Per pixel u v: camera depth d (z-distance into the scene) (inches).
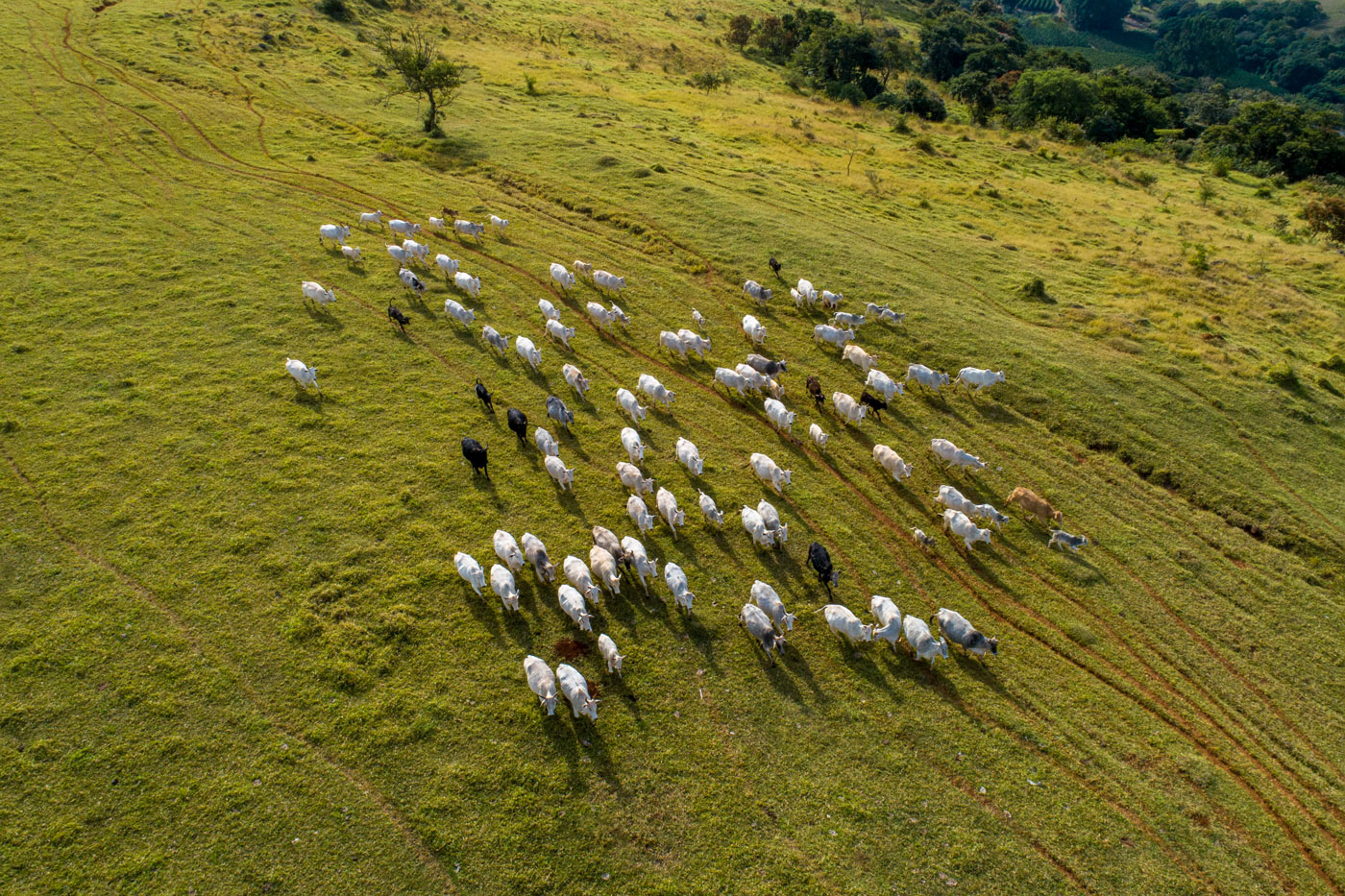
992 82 3371.1
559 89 2193.7
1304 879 529.3
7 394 851.4
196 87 1781.5
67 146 1444.4
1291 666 694.5
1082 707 637.3
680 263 1288.1
